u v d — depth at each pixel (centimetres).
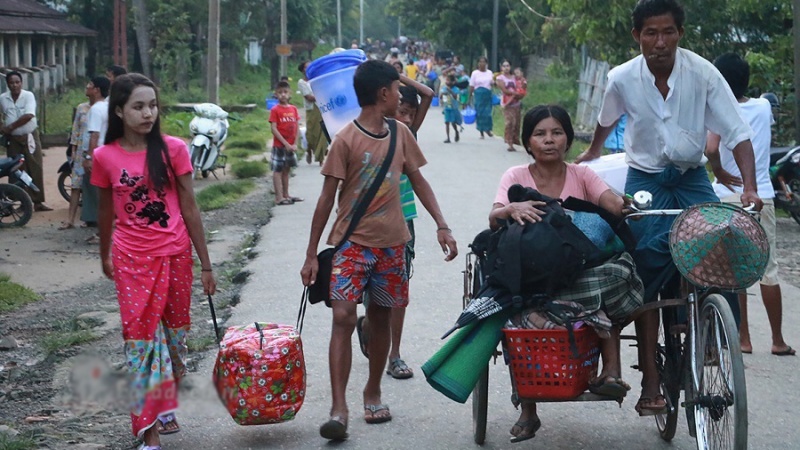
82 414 552
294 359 531
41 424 573
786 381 635
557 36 3244
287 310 820
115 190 503
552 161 504
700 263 450
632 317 488
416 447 529
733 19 1714
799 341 726
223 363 527
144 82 504
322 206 533
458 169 1805
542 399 470
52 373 679
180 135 2598
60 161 2034
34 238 1202
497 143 2358
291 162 1419
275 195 1480
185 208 521
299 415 580
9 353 737
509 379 642
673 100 508
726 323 440
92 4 4522
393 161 536
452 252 557
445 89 2377
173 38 4059
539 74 4731
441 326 766
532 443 532
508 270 462
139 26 3778
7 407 607
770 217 677
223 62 5259
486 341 475
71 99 3250
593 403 597
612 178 574
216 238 1185
